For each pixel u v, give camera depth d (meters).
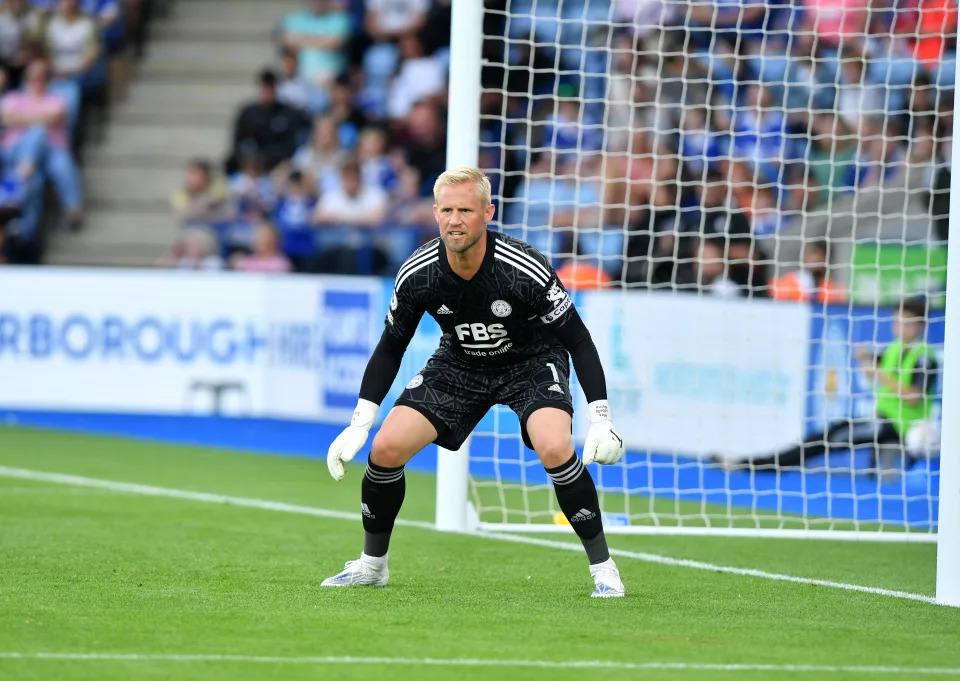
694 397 36.69
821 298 39.84
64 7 59.97
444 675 13.29
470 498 32.78
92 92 59.78
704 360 36.69
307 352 43.44
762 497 34.16
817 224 43.31
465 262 17.14
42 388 46.06
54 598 17.45
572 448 18.06
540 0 51.94
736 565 23.08
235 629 15.46
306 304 43.53
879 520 28.91
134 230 58.25
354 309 42.62
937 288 38.75
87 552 22.11
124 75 61.62
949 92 45.22
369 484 18.48
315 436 43.03
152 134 60.47
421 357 40.88
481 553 23.41
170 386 45.09
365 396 18.41
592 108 49.44
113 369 45.50
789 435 36.00
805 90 47.41
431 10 57.81
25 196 56.28
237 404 44.47
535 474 37.50
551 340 18.50
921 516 32.16
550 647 14.83
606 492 34.97
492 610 17.28
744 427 36.31
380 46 58.06
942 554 19.09
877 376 35.28
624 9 49.84
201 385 44.81
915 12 46.69
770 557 24.38
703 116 47.62
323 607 17.17
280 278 44.03
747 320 36.31
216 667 13.41
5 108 57.50
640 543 25.91
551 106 50.22
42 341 46.06
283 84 58.03
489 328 17.70
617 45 49.69
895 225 42.28
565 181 48.06
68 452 39.69
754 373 36.34
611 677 13.40
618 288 42.81
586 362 17.88
